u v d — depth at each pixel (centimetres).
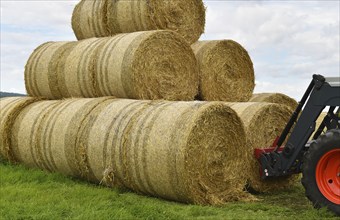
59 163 866
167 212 601
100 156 771
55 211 603
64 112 879
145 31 876
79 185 792
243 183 745
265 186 795
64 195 705
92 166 796
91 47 945
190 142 666
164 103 750
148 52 852
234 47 983
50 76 1021
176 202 702
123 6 956
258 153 768
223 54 970
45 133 893
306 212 631
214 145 705
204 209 638
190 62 910
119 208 621
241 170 739
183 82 902
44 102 1003
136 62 838
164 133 686
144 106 761
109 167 757
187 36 988
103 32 1010
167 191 692
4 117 998
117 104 807
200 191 685
